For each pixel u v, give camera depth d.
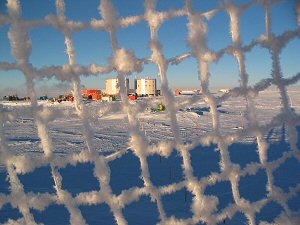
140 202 4.56
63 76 1.27
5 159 1.25
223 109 25.20
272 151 8.02
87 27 1.29
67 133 14.31
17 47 1.18
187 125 16.14
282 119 1.69
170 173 6.04
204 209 1.56
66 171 6.75
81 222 1.38
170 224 1.52
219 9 1.44
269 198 1.76
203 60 1.46
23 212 1.31
